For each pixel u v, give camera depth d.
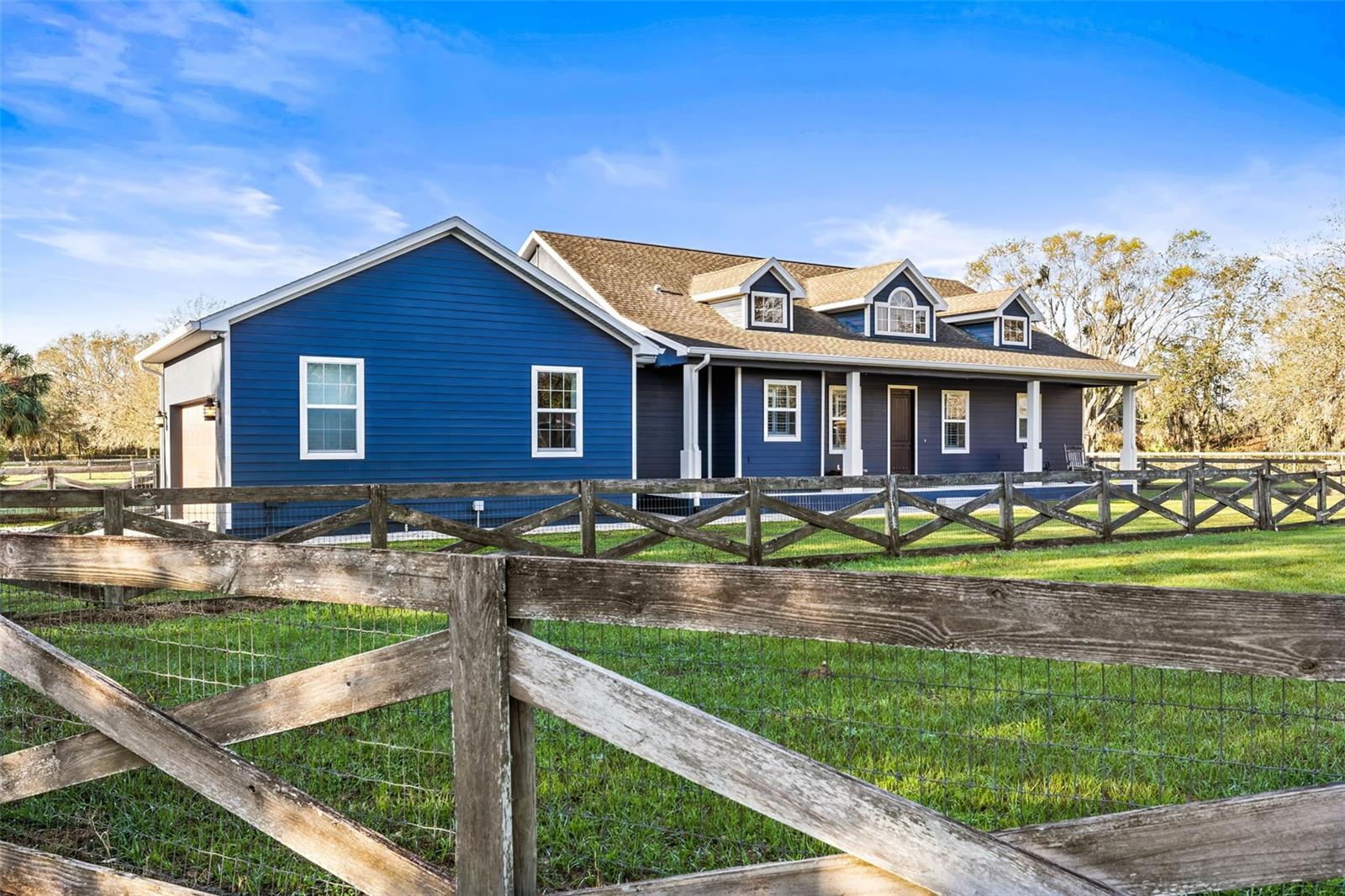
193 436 15.91
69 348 59.84
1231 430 47.62
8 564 3.09
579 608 2.12
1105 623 1.71
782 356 18.78
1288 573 9.38
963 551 12.09
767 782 1.88
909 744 3.94
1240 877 1.67
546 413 16.17
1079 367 24.27
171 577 2.76
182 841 3.32
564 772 3.62
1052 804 3.32
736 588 2.00
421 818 3.38
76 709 2.82
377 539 9.16
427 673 2.28
